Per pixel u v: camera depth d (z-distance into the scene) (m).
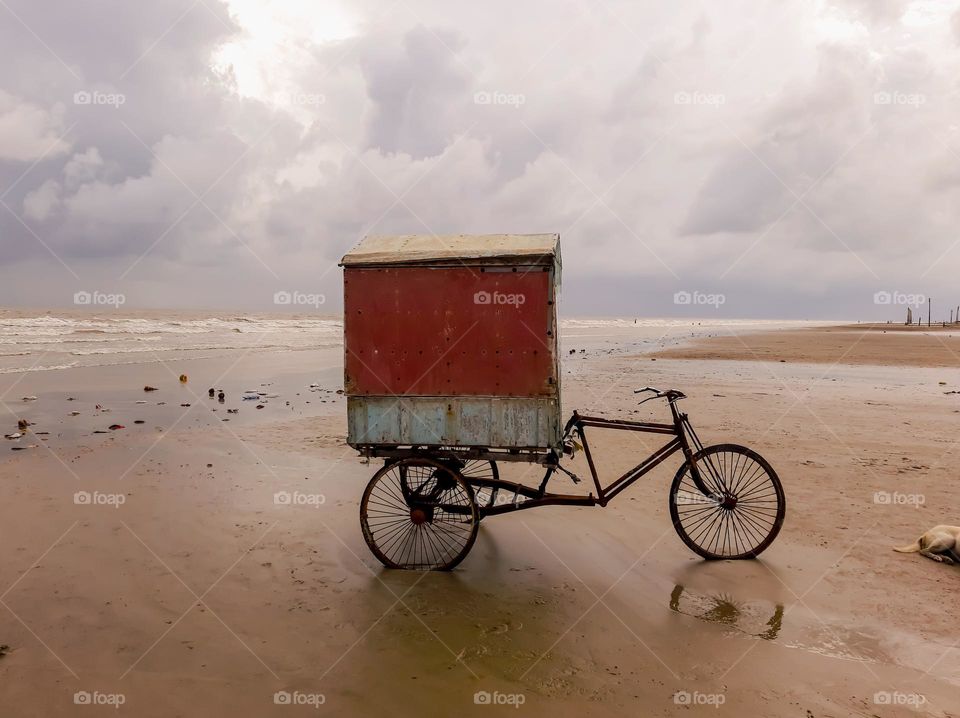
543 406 4.91
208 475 7.79
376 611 4.42
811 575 5.02
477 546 5.65
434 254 4.92
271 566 5.19
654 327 100.56
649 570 5.16
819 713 3.29
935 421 11.45
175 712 3.27
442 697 3.41
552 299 4.83
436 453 5.14
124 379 16.64
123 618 4.28
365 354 5.11
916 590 4.75
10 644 3.92
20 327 36.50
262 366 21.17
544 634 4.11
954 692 3.49
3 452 8.60
